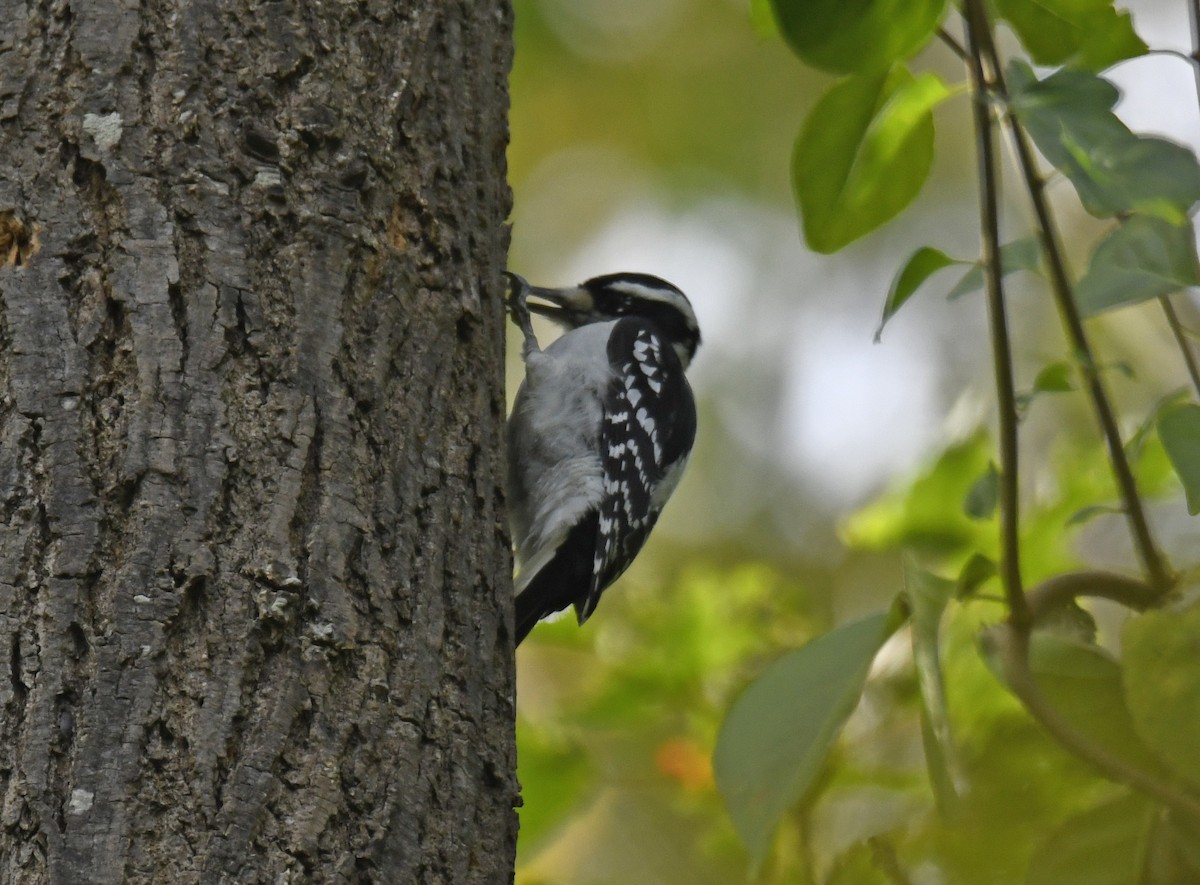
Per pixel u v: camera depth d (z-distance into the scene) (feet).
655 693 27.89
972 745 20.30
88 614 17.13
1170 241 19.57
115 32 19.39
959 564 27.78
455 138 21.88
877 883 18.76
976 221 55.21
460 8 22.67
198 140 19.26
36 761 16.49
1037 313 46.68
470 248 21.74
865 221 21.20
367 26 20.99
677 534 53.31
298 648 17.70
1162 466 25.82
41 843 16.21
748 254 55.83
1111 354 37.91
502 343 22.61
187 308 18.54
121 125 19.07
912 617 16.84
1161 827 17.19
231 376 18.52
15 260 18.70
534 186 55.31
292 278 19.27
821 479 53.11
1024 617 17.87
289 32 20.16
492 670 20.01
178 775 16.63
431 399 20.29
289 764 17.19
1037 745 18.48
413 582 19.08
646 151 55.42
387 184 20.51
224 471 18.02
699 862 32.12
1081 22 19.80
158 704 16.87
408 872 17.63
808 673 16.75
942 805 16.17
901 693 24.23
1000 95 16.97
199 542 17.62
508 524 21.61
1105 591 18.26
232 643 17.34
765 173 55.47
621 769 29.27
